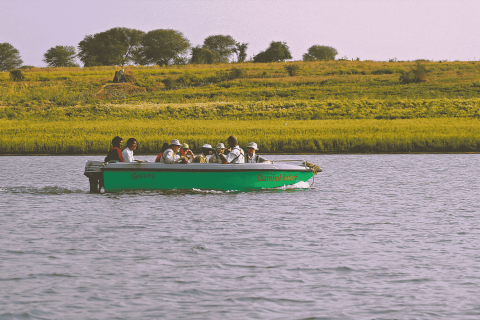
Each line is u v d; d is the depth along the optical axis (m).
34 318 24.98
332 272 31.69
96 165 64.81
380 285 29.52
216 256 35.00
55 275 31.00
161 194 63.19
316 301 27.16
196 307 26.30
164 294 28.02
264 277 30.75
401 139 153.62
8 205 55.38
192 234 41.31
